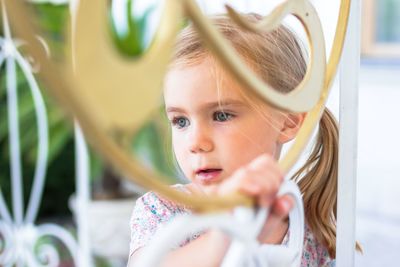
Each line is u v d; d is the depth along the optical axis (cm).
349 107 90
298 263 74
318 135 106
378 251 269
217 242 69
